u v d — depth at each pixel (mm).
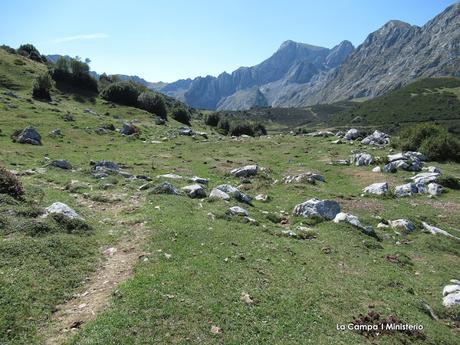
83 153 51312
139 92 124562
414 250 26797
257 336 13906
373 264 22922
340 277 20156
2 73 104500
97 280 16594
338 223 28469
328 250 23844
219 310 14930
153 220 23672
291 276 19062
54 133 58594
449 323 18250
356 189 41875
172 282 16328
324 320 15672
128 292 15219
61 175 34000
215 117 140250
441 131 63312
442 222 33406
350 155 57750
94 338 12539
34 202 23875
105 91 115938
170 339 13008
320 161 54906
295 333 14477
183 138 75188
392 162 49938
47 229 19859
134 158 51531
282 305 16141
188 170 46469
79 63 120812
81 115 78750
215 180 42188
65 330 13062
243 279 17703
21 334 12570
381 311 17219
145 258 18484
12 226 19250
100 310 14172
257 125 132625
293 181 42281
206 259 19094
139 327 13344
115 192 29969
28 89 98750
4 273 15430
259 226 26141
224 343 13258
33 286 15086
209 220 25016
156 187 30719
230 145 68938
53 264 16953
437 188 41094
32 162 40375
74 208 24750
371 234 28297
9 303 13766
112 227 22641
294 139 77188
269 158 58469
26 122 61781
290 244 23750
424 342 15781
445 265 24578
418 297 19766
